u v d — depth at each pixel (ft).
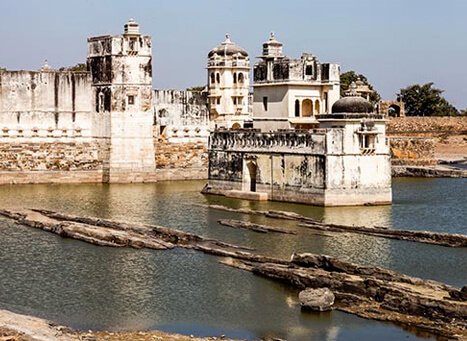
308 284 148.15
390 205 250.37
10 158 315.37
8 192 289.12
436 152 479.41
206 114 351.67
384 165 249.34
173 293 149.18
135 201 265.13
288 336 124.77
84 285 155.53
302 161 248.52
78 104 327.26
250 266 165.99
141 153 328.90
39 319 130.62
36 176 319.06
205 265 169.58
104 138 326.65
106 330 128.36
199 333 127.13
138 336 123.54
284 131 256.93
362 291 140.67
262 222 219.41
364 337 123.34
